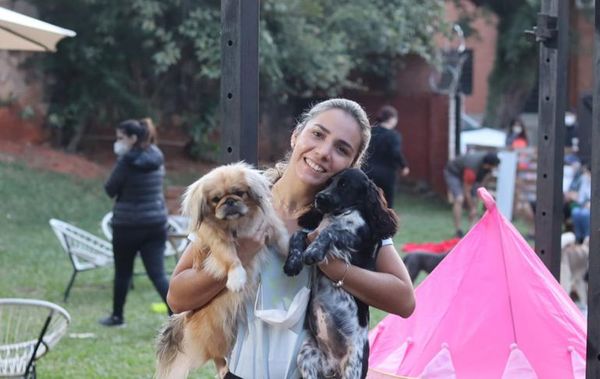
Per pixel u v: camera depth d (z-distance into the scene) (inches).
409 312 115.3
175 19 645.3
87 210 579.8
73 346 291.0
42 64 665.6
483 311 168.4
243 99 150.2
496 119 906.1
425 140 806.5
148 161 309.0
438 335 167.5
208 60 671.1
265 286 112.4
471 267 175.0
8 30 253.3
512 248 175.2
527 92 895.7
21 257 443.2
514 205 675.4
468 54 1132.5
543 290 168.6
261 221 112.9
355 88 810.2
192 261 116.3
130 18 645.3
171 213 572.1
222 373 115.9
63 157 669.3
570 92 1037.8
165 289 315.6
